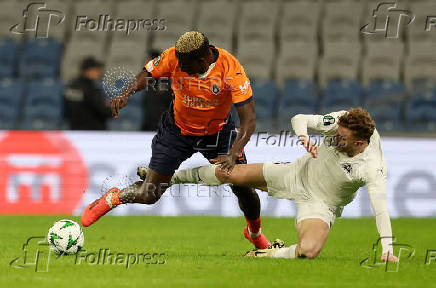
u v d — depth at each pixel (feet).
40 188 137.39
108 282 55.21
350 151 67.41
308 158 70.90
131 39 193.88
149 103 144.87
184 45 68.44
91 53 188.44
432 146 140.46
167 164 75.31
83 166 137.49
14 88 175.73
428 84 183.32
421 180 140.15
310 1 206.80
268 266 64.69
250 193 78.33
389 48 192.44
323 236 68.28
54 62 189.26
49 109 171.42
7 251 77.10
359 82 183.42
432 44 192.44
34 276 58.44
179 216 136.05
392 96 168.04
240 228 115.03
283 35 200.64
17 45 192.03
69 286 53.16
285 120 156.76
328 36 199.62
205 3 203.92
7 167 137.28
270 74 192.85
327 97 178.19
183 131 75.15
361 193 139.33
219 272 61.00
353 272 62.18
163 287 52.90
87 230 109.81
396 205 139.85
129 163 137.80
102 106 146.82
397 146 139.95
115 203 74.13
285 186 71.00
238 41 197.06
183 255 75.92
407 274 61.87
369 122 65.87
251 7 204.03
